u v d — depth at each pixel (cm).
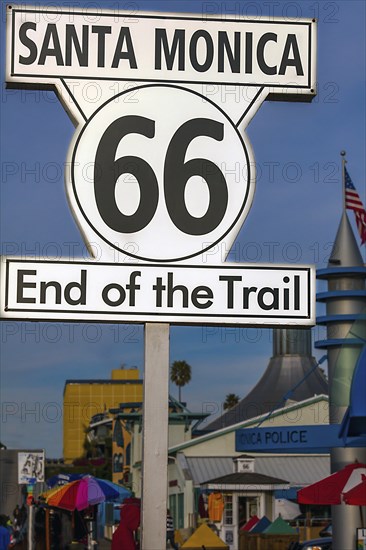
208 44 609
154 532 557
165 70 605
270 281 580
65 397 10262
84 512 2586
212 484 3850
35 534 2762
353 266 2306
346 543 2167
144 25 606
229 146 601
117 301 574
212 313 577
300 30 618
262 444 2294
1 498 4616
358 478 1775
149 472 563
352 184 2384
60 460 9962
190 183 593
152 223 586
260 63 613
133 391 10412
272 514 3959
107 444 8275
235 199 594
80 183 587
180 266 581
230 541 3775
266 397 6406
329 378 2202
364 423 1617
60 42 601
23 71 596
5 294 564
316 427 2195
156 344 574
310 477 4556
